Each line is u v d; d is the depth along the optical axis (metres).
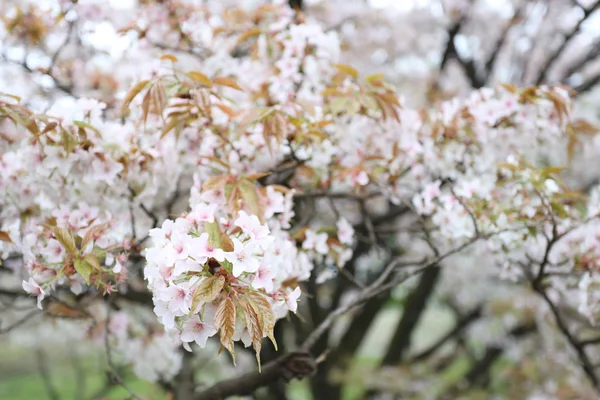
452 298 6.74
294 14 3.30
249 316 1.33
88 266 1.79
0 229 2.17
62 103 2.02
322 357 2.40
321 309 5.14
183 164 2.41
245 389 2.61
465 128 2.55
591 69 5.58
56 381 10.34
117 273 1.92
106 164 2.04
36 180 2.07
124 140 2.13
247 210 1.92
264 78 2.67
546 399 5.47
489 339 6.32
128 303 3.33
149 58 3.11
